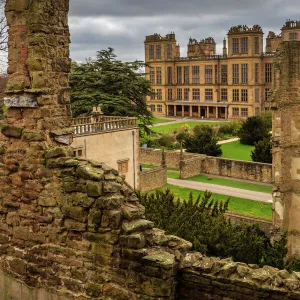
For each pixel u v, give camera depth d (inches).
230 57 6107.3
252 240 1047.6
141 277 452.1
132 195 494.3
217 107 6299.2
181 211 1090.1
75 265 496.1
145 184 2409.0
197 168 2851.9
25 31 528.4
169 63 6742.1
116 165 2085.4
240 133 3661.4
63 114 551.2
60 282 507.5
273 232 1352.1
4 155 548.7
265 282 427.8
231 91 6176.2
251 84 5994.1
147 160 3179.1
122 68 2925.7
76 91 2839.6
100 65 2950.3
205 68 6437.0
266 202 2150.6
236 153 3294.8
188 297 459.5
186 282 459.2
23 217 537.0
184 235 975.0
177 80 6791.3
